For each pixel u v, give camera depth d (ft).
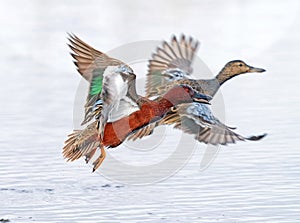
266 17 108.88
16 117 56.85
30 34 96.02
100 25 101.14
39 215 36.14
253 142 48.39
